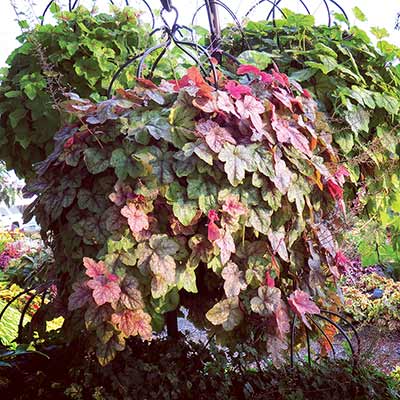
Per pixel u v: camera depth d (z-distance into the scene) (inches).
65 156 50.8
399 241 99.6
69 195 51.1
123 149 49.8
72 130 54.0
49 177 53.9
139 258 48.3
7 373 64.6
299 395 60.0
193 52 74.7
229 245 49.0
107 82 82.0
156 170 48.9
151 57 84.8
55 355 67.0
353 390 63.8
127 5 86.4
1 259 152.6
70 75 82.4
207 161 47.6
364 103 74.7
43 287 63.2
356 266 153.2
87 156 49.8
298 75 74.4
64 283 57.9
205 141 48.7
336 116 74.2
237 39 86.7
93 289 46.3
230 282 50.2
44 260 76.2
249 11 85.4
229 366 64.8
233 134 51.1
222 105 49.2
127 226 49.0
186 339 66.6
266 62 75.6
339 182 58.6
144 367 58.4
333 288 68.5
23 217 56.0
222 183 50.1
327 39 79.7
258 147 50.6
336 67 73.9
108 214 49.4
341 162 69.9
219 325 53.1
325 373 64.5
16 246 161.5
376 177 77.4
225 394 59.1
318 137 57.4
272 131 51.6
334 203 59.8
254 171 50.3
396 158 76.9
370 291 154.3
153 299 49.9
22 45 81.7
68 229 52.6
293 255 57.2
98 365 59.2
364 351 71.6
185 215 48.8
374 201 80.4
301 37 79.9
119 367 60.3
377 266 166.4
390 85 80.5
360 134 78.3
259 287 51.3
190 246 49.7
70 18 83.7
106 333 47.7
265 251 52.0
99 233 50.1
